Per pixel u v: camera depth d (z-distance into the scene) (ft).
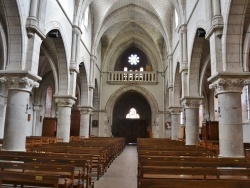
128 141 127.44
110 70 112.27
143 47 115.24
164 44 106.63
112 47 111.96
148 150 36.83
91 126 102.94
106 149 40.68
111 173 37.22
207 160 24.81
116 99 109.19
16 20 34.06
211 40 36.06
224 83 32.42
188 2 57.36
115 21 94.38
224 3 33.88
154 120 106.73
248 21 39.52
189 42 55.83
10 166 19.65
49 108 98.12
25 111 34.65
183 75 56.80
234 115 32.07
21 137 33.88
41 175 15.52
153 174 19.70
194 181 13.74
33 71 36.35
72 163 23.57
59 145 44.01
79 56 64.95
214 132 73.87
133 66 126.72
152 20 89.10
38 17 37.65
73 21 60.59
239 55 33.09
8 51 34.94
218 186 13.79
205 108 93.50
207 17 37.81
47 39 54.29
